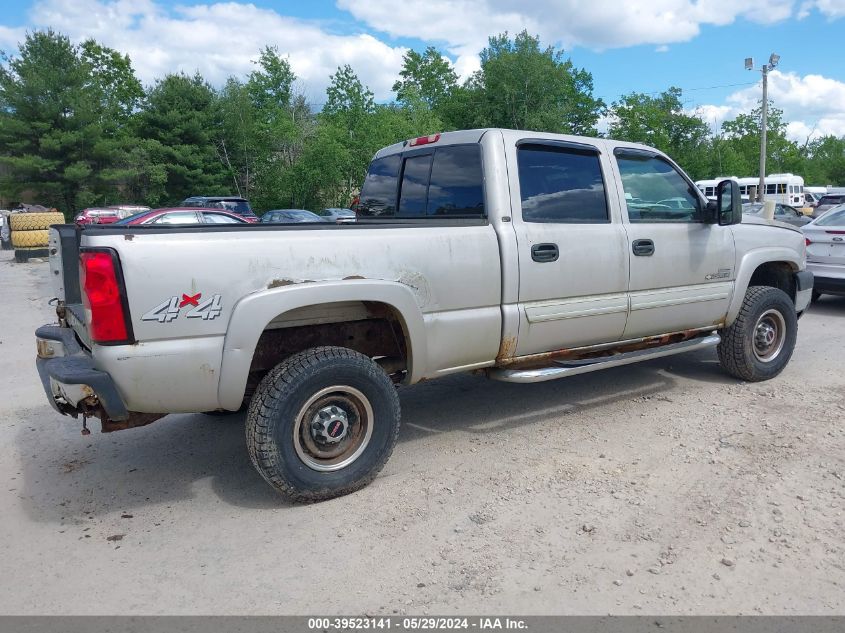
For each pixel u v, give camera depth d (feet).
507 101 162.50
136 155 140.87
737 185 16.97
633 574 9.99
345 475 12.59
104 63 183.11
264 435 11.70
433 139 16.10
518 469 13.89
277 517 12.14
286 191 154.71
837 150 281.54
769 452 14.34
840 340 25.68
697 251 17.72
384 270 12.78
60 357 12.38
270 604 9.51
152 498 13.08
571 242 15.19
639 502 12.24
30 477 14.17
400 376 14.43
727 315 18.76
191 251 11.09
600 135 191.83
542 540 11.01
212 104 152.66
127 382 10.81
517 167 14.70
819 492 12.44
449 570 10.23
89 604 9.64
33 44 133.28
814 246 32.17
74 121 134.31
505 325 14.38
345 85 151.12
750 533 11.07
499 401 18.67
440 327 13.57
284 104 169.37
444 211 15.67
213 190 150.61
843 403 17.60
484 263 14.01
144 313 10.77
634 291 16.55
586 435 15.78
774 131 209.46
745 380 19.81
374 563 10.49
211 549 11.08
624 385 19.85
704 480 13.08
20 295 42.63
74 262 14.01
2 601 9.76
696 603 9.29
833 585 9.64
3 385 21.44
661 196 17.37
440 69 204.85
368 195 18.42
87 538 11.56
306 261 12.03
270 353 13.42
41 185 133.28
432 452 14.99
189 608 9.48
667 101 175.94
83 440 16.34
